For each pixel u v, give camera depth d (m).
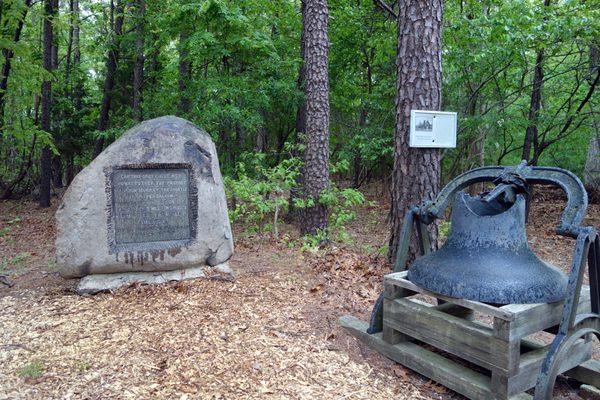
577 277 2.88
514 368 2.86
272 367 3.40
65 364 3.34
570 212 2.93
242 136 11.46
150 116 12.06
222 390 3.07
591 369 3.27
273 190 8.14
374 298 4.86
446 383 3.24
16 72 10.93
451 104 10.95
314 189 8.53
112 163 4.98
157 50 13.39
